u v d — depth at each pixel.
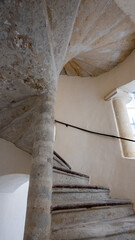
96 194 1.55
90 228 0.96
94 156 2.23
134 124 3.19
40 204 0.87
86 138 2.42
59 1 0.92
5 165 1.64
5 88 1.28
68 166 2.00
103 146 2.24
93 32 1.80
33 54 1.01
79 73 3.03
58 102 2.94
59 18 1.00
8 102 1.43
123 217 1.37
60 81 3.15
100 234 0.90
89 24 1.64
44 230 0.80
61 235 0.86
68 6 0.99
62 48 1.22
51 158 1.07
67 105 2.86
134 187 1.77
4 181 1.82
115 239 0.94
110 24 1.83
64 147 2.47
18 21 0.84
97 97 2.73
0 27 0.85
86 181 1.89
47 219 0.84
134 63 2.36
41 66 1.11
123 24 1.91
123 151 2.10
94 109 2.63
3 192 2.16
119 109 2.38
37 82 1.24
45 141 1.10
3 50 0.96
